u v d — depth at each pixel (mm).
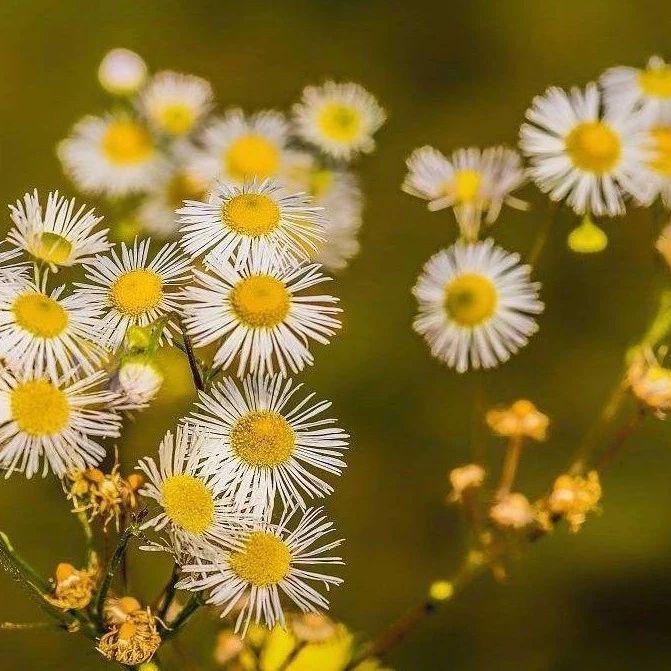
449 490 606
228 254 449
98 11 733
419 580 590
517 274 493
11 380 438
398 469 610
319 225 466
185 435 440
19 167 677
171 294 445
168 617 458
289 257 451
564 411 628
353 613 582
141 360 437
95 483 439
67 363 440
